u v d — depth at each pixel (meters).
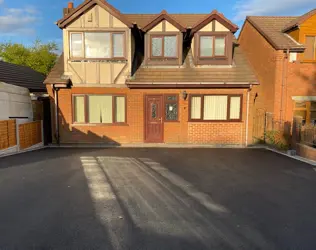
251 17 14.91
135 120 12.06
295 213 4.67
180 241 3.71
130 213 4.61
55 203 5.05
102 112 12.03
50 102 11.91
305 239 3.78
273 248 3.55
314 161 8.79
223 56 12.16
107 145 11.79
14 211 4.68
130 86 11.62
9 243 3.63
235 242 3.69
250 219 4.41
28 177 6.80
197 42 12.15
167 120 12.07
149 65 12.27
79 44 11.57
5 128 9.63
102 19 11.41
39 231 3.96
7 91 10.81
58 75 11.81
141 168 7.80
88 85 11.76
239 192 5.74
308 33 12.17
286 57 12.08
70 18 11.34
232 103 11.98
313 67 12.28
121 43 11.59
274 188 6.03
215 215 4.55
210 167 7.99
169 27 12.05
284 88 12.21
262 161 8.84
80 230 4.00
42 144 11.95
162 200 5.23
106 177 6.81
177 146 11.62
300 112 12.46
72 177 6.80
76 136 12.07
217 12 11.81
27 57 32.31
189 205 4.99
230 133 12.09
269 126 12.68
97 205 4.96
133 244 3.62
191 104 11.98
